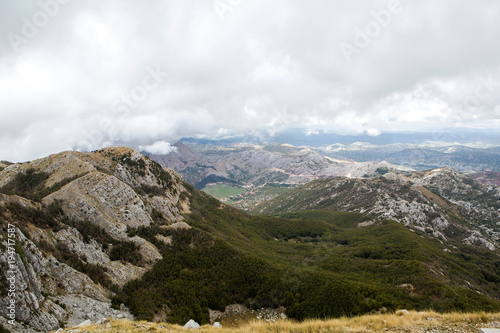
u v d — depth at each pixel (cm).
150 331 3350
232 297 9162
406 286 9675
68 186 10262
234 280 9894
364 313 7394
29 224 6806
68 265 6600
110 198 10888
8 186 12100
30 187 12069
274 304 9031
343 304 7938
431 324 3111
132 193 11988
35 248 5725
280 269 10875
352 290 8369
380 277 11306
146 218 11538
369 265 12756
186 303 8056
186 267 10000
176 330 3516
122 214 10644
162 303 7588
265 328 3372
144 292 7612
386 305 7706
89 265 7294
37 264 5553
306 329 3198
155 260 9494
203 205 19862
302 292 9181
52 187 11331
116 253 8819
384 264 12581
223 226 17638
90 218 9588
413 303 8150
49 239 6925
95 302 6072
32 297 4628
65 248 7131
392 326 3133
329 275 10150
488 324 3039
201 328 3850
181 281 8881
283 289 9338
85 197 10050
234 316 8394
